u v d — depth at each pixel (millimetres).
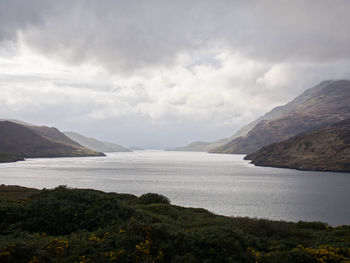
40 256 13570
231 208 73562
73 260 13727
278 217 63781
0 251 13359
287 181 148125
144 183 133625
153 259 14359
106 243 15562
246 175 182375
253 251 16594
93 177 161125
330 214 68375
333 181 149000
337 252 16438
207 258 15180
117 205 24828
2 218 21219
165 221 24594
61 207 23031
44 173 184625
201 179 154875
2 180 138625
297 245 18453
